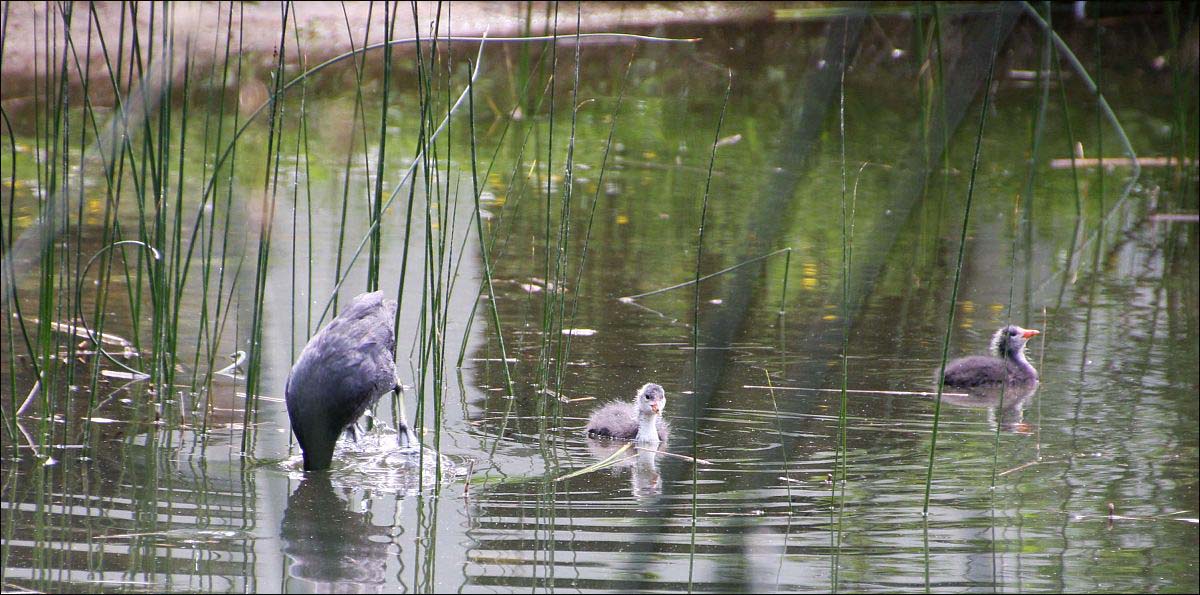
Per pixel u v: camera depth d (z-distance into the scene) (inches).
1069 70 1220.5
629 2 1389.0
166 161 442.0
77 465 372.2
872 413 434.3
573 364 490.3
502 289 590.2
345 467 380.2
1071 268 655.1
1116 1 1418.6
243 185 759.1
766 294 585.3
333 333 383.2
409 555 304.7
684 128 983.0
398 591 279.9
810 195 791.1
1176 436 410.3
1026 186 835.4
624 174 850.1
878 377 475.5
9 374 453.1
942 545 315.0
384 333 395.2
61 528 319.6
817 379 179.9
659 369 484.4
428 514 336.8
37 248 600.1
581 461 387.2
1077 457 389.7
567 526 327.0
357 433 407.8
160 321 438.9
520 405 443.8
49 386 411.8
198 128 880.3
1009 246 695.1
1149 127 1016.9
